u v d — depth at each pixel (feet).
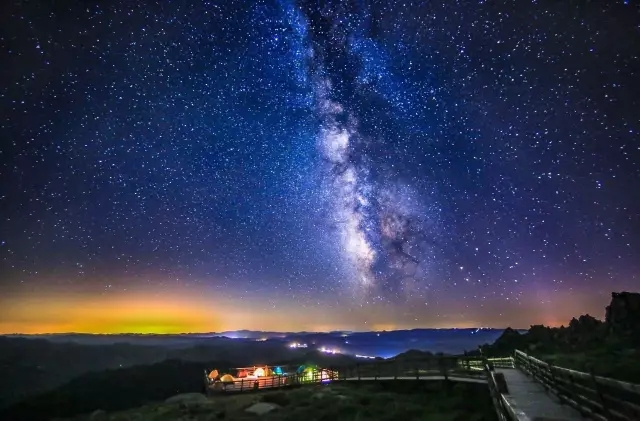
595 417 28.73
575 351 86.94
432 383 75.00
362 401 71.77
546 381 48.80
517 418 27.71
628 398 36.73
